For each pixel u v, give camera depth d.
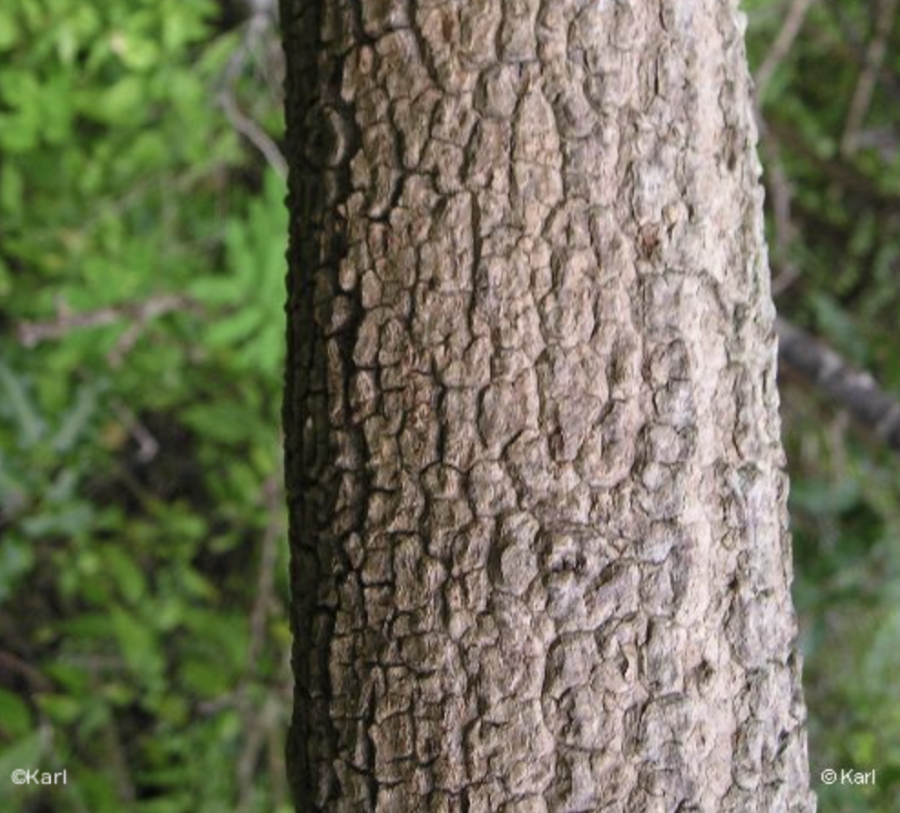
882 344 1.96
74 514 1.74
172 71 1.74
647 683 0.73
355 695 0.74
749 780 0.74
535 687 0.72
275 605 1.84
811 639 1.72
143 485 1.94
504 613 0.72
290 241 0.77
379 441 0.73
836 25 1.96
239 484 1.76
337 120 0.74
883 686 1.82
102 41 1.70
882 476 1.85
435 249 0.73
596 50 0.73
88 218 1.80
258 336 1.53
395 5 0.73
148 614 1.76
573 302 0.72
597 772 0.72
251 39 1.75
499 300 0.72
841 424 1.81
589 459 0.72
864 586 1.76
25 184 1.83
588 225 0.72
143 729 1.85
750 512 0.75
